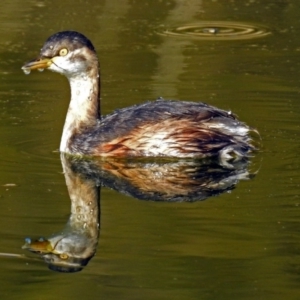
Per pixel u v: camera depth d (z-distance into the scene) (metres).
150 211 11.47
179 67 18.39
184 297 9.02
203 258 9.99
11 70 18.16
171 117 13.73
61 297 9.02
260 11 22.78
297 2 23.39
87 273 9.63
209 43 20.22
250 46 20.00
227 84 17.25
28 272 9.69
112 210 11.52
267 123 15.12
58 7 22.78
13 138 14.52
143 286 9.29
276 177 12.73
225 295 9.07
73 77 14.25
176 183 12.63
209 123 13.78
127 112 14.10
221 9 23.05
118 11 22.64
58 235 10.67
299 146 14.05
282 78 17.66
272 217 11.16
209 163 13.58
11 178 12.71
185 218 11.18
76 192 12.14
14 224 10.99
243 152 13.73
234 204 11.66
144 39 20.42
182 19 22.11
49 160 13.61
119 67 18.36
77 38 14.23
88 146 13.84
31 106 16.08
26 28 20.95
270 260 9.91
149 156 13.73
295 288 9.24
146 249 10.23
